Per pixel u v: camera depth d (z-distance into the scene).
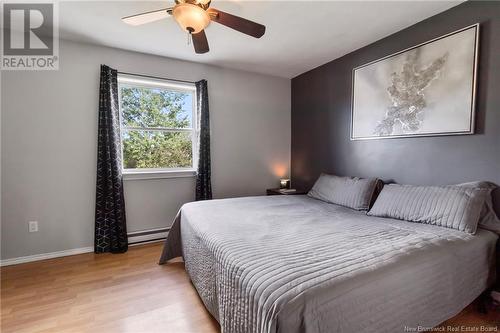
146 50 2.84
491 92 1.80
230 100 3.49
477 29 1.83
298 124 3.84
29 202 2.47
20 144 2.41
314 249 1.32
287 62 3.23
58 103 2.54
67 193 2.62
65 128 2.58
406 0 1.88
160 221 3.12
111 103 2.69
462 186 1.86
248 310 1.03
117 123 2.77
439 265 1.32
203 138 3.20
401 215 1.99
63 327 1.55
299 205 2.54
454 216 1.71
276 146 3.90
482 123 1.85
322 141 3.38
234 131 3.54
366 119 2.71
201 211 2.19
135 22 1.63
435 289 1.29
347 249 1.33
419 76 2.20
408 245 1.38
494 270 1.67
